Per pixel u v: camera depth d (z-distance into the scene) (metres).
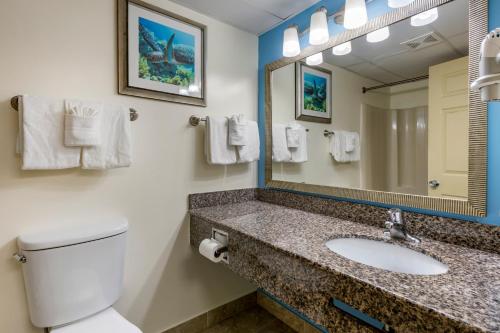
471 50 1.01
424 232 1.14
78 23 1.26
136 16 1.43
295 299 0.97
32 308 1.09
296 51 1.59
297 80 1.74
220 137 1.67
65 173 1.25
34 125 1.09
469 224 1.02
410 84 1.21
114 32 1.37
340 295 0.81
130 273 1.46
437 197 1.12
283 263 1.01
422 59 1.17
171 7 1.56
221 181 1.83
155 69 1.50
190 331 1.71
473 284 0.73
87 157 1.21
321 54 1.59
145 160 1.49
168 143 1.57
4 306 1.12
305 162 1.70
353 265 0.85
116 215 1.40
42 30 1.18
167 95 1.54
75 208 1.28
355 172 1.43
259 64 2.01
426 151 1.16
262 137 2.00
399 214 1.14
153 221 1.53
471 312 0.60
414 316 0.64
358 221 1.39
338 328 0.83
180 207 1.64
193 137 1.68
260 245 1.12
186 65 1.62
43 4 1.18
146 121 1.49
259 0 1.54
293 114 1.77
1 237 1.10
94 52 1.31
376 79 1.33
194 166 1.69
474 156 1.00
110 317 1.19
